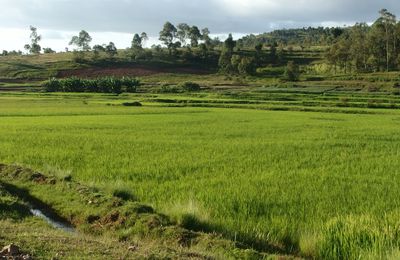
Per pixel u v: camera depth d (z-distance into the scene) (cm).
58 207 1342
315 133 3512
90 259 759
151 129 3728
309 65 15325
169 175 1781
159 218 1152
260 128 3891
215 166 1988
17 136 3091
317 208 1268
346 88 10281
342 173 1839
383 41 13412
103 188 1473
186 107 6769
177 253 860
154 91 11106
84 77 14400
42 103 7238
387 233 976
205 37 19950
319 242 1000
